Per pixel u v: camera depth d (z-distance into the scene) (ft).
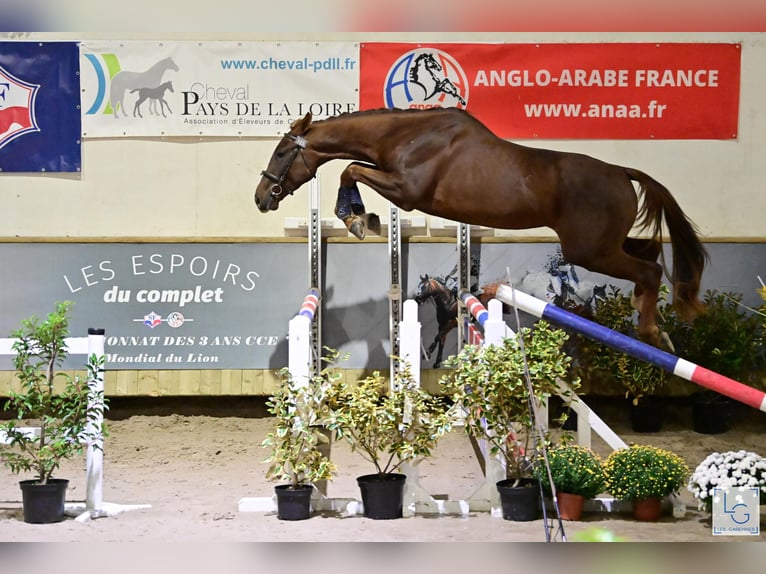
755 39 26.27
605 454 22.16
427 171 21.16
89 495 16.30
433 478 19.57
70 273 25.73
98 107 26.30
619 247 21.47
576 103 26.25
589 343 24.95
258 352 25.88
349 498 17.33
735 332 24.98
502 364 16.05
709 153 26.43
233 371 25.85
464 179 21.09
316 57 26.25
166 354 25.77
